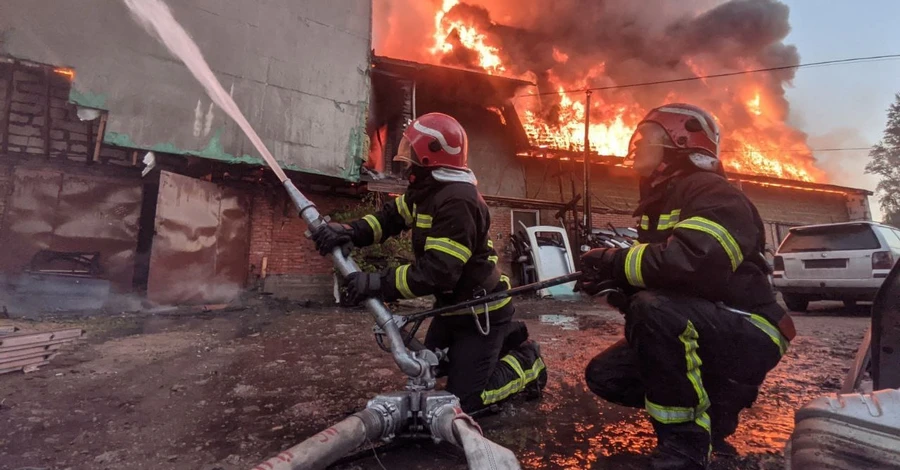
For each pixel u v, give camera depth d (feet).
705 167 5.47
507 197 39.27
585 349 13.55
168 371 10.09
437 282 5.95
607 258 5.58
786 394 8.87
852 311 25.20
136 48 21.83
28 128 22.09
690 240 4.87
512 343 8.44
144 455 5.76
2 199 21.42
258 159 24.79
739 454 5.95
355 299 5.98
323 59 27.78
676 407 5.28
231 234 26.35
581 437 6.58
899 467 3.11
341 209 29.66
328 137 27.37
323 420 7.19
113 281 23.34
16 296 19.07
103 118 21.29
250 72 25.11
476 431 5.09
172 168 24.64
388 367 10.86
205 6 24.06
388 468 5.52
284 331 16.55
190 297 23.66
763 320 5.40
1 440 6.11
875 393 3.58
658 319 5.22
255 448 6.05
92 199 23.21
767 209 51.21
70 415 7.15
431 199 6.57
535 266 36.24
